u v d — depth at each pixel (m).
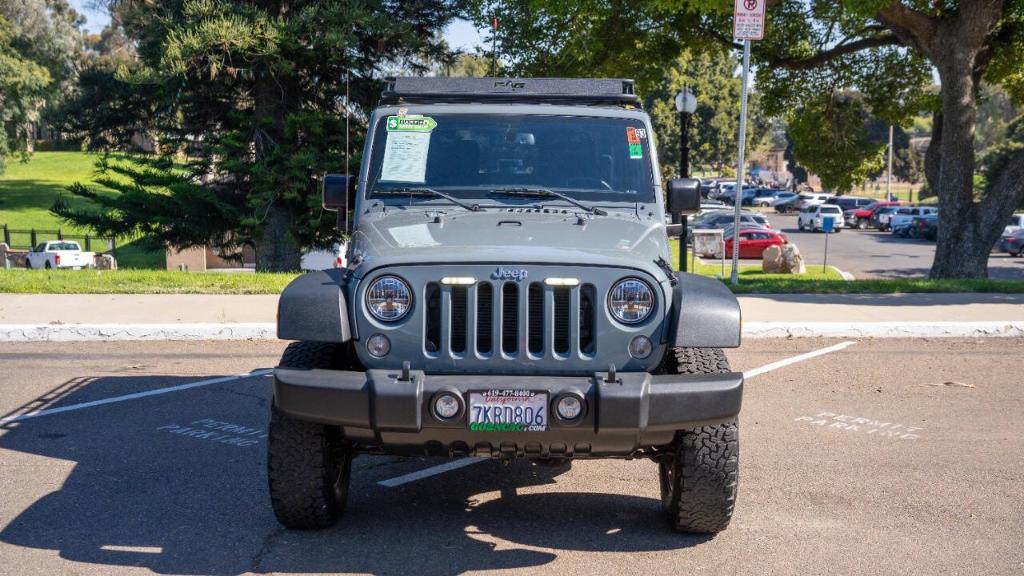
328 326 4.60
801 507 5.58
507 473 6.29
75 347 10.20
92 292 12.92
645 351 4.67
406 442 4.62
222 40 20.02
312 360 4.92
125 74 22.36
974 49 20.52
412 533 5.14
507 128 5.88
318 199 21.55
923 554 4.88
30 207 65.00
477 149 5.85
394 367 4.65
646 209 5.68
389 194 5.71
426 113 5.91
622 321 4.66
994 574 4.63
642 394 4.42
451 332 4.64
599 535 5.14
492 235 5.06
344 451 5.16
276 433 4.81
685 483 4.81
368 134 5.92
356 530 5.18
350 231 6.30
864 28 25.52
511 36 25.02
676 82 71.31
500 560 4.77
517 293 4.62
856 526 5.27
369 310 4.66
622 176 5.80
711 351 5.03
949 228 21.23
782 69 27.67
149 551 4.82
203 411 7.70
